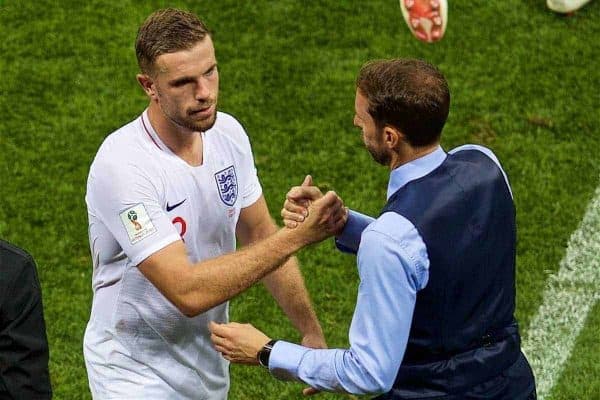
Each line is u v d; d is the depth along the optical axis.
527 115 24.78
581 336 19.34
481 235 11.76
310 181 12.88
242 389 18.45
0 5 27.95
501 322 12.34
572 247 21.42
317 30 27.27
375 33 27.14
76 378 18.67
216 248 14.01
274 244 12.57
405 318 11.38
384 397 12.32
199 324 14.09
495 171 12.18
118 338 14.02
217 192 13.62
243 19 27.61
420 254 11.34
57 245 21.53
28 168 23.38
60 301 20.25
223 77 25.88
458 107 25.00
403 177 11.85
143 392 14.07
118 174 12.83
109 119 24.69
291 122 24.64
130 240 12.84
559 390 18.23
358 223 13.09
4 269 11.60
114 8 27.92
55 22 27.45
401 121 11.55
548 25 27.36
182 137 13.10
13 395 11.72
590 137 24.20
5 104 25.03
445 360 12.09
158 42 12.16
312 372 11.91
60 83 25.67
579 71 25.97
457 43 26.81
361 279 11.49
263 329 19.69
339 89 25.52
